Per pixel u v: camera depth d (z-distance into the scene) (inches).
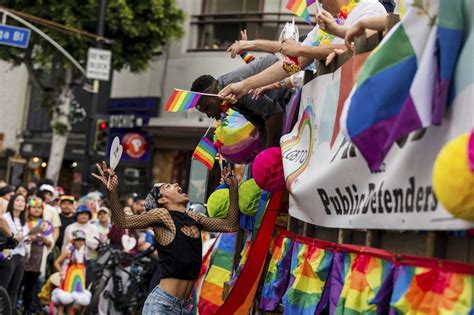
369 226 183.2
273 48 262.5
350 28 194.1
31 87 1560.0
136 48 1151.6
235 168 384.8
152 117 1186.6
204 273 359.9
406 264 170.6
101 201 761.6
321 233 230.8
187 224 316.2
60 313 588.1
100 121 1021.8
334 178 201.6
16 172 1524.4
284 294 249.8
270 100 283.6
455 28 152.6
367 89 158.4
